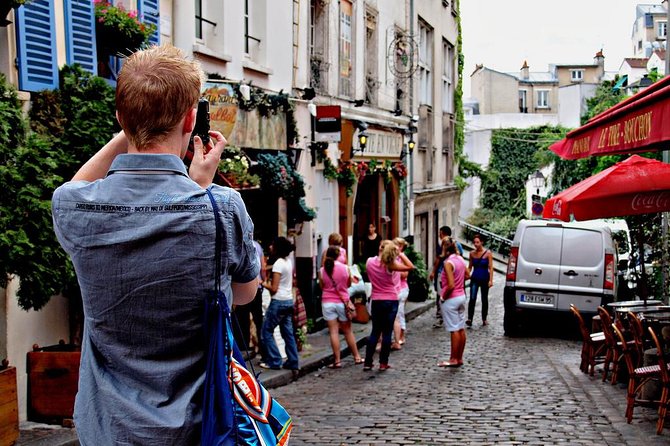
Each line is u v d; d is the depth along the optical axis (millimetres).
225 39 13523
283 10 16016
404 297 15227
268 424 2340
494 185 53156
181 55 2332
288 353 11781
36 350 8258
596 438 7840
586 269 16766
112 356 2221
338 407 9672
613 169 10812
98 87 8586
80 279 2230
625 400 9688
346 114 19719
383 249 12461
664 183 10453
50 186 6945
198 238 2195
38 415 7969
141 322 2195
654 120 6406
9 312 8000
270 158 13938
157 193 2225
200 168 2441
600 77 87188
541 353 14336
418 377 11844
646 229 16812
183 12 12188
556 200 11109
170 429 2156
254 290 2432
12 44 8203
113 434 2174
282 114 15227
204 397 2184
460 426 8484
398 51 23812
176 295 2184
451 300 12727
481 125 62469
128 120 2262
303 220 15633
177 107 2262
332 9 18750
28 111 8398
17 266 6812
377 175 22703
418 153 28328
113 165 2270
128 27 9734
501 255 46125
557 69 88125
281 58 15945
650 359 9125
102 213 2207
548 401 9789
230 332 2264
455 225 37344
